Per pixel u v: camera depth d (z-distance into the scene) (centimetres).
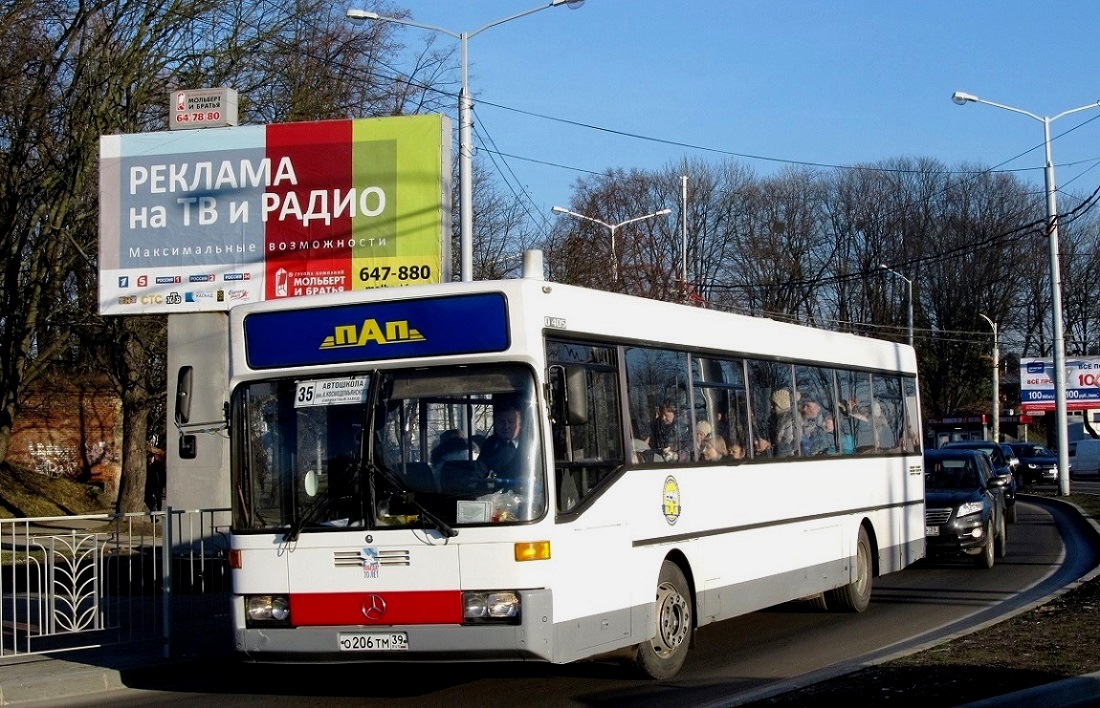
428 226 1766
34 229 2628
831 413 1420
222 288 1808
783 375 1302
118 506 2762
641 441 1000
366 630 857
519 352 862
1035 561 2022
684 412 1084
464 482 855
